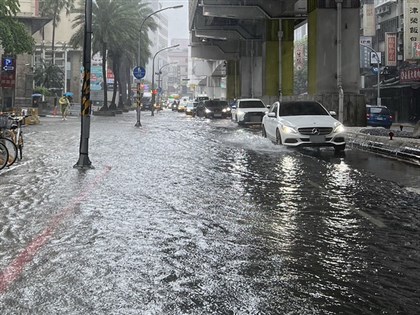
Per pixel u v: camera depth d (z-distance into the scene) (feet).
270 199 28.22
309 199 28.30
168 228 21.59
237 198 28.45
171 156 50.31
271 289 14.53
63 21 299.17
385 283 15.12
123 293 14.16
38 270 16.11
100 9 169.89
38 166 42.11
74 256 17.60
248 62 199.00
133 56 232.94
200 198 28.40
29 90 179.52
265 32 155.53
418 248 18.89
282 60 155.94
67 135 78.33
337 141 53.72
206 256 17.69
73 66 288.51
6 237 20.06
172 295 14.02
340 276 15.72
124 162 45.27
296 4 137.39
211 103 167.22
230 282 15.10
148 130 93.86
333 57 93.40
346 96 92.79
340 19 91.30
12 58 130.72
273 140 60.80
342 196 29.25
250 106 118.83
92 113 183.11
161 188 31.65
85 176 36.58
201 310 12.97
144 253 17.99
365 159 48.62
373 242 19.66
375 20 189.98
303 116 56.90
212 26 181.47
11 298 13.76
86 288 14.53
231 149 57.57
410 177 36.68
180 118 164.76
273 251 18.37
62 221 22.68
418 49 145.59
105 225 22.02
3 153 40.06
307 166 42.86
